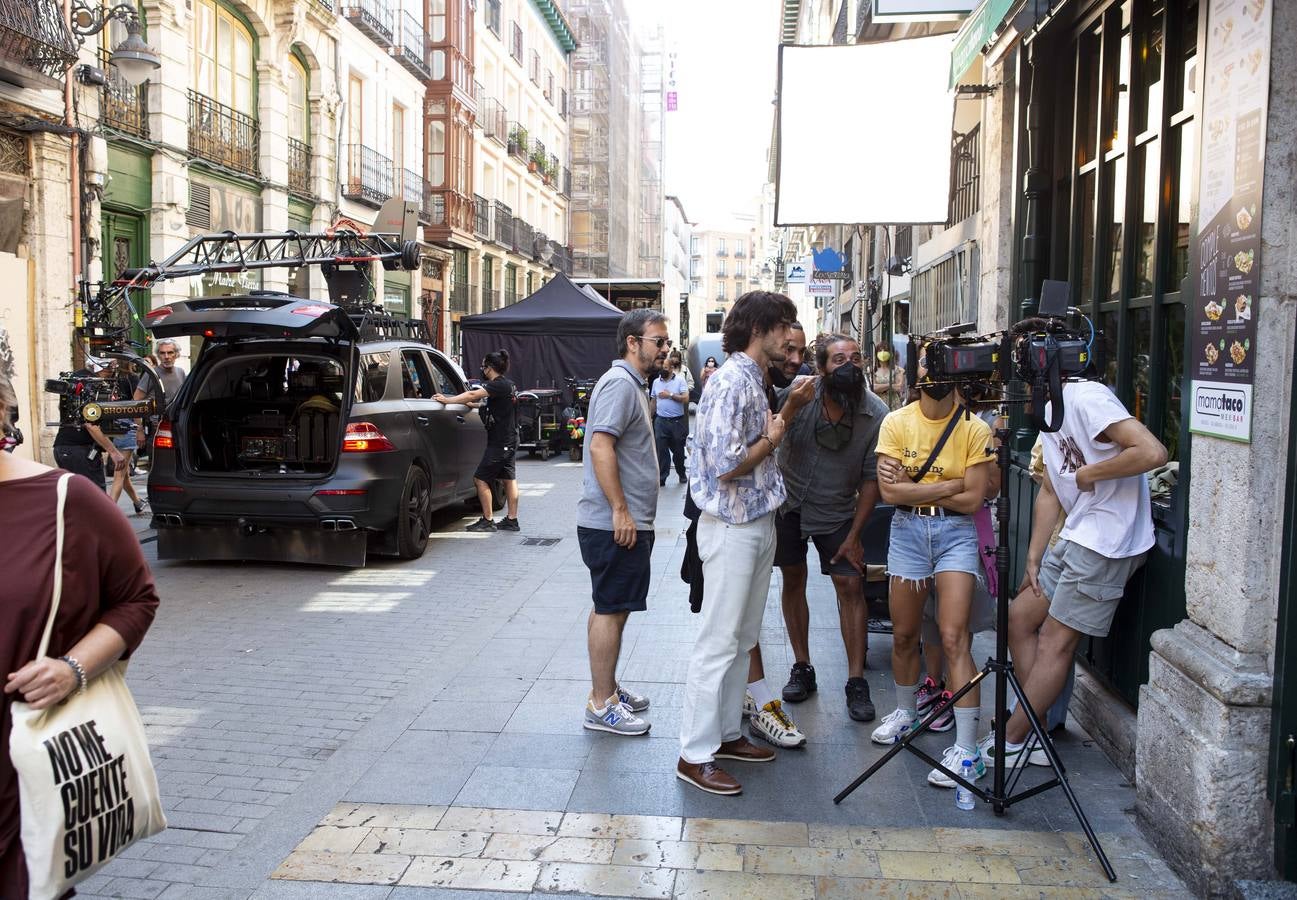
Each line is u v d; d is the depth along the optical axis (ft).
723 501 12.43
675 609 21.74
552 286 63.36
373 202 76.13
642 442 14.34
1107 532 12.21
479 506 37.81
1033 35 18.52
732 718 13.43
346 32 72.13
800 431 15.55
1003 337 12.05
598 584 14.39
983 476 13.25
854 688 15.58
